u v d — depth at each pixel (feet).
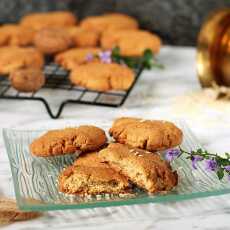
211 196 1.75
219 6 2.93
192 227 1.63
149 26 3.05
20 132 2.00
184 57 2.86
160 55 2.87
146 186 1.67
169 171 1.72
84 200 1.65
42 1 3.07
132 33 2.75
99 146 1.88
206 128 2.16
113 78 2.32
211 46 2.45
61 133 1.87
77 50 2.64
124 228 1.62
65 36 2.69
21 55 2.48
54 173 1.79
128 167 1.71
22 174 1.77
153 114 2.27
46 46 2.64
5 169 1.90
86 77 2.34
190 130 2.03
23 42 2.76
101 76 2.33
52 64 2.69
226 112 2.29
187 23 2.99
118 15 2.96
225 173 1.77
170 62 2.79
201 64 2.47
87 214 1.68
